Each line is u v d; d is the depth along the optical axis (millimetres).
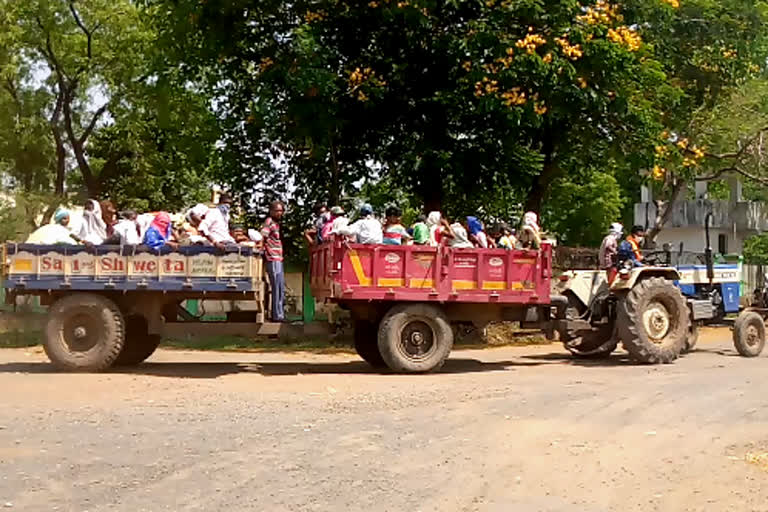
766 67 29609
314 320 14727
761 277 26734
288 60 17922
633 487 6742
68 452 7730
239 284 13250
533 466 7348
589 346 16953
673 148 21766
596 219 37906
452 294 13984
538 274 14594
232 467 7215
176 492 6449
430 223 15000
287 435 8516
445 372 14172
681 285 16844
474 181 20328
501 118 18266
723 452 7984
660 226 31969
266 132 20328
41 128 26969
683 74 23594
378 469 7191
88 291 13492
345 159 21203
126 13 26328
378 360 15031
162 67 20938
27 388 11664
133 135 27688
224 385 12242
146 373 13586
